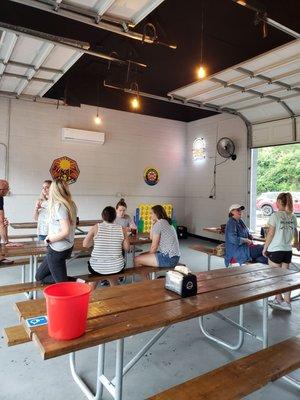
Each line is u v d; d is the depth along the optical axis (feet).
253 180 22.49
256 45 16.12
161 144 27.40
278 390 6.95
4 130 20.58
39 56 13.10
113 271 10.87
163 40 15.07
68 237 9.13
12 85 17.48
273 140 20.57
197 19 13.71
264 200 28.04
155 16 13.19
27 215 21.45
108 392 6.72
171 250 11.95
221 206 25.07
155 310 5.53
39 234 13.48
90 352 8.36
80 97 22.74
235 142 23.71
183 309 5.60
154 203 27.22
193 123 28.04
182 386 5.16
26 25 14.51
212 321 10.47
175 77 20.81
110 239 10.87
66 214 8.89
